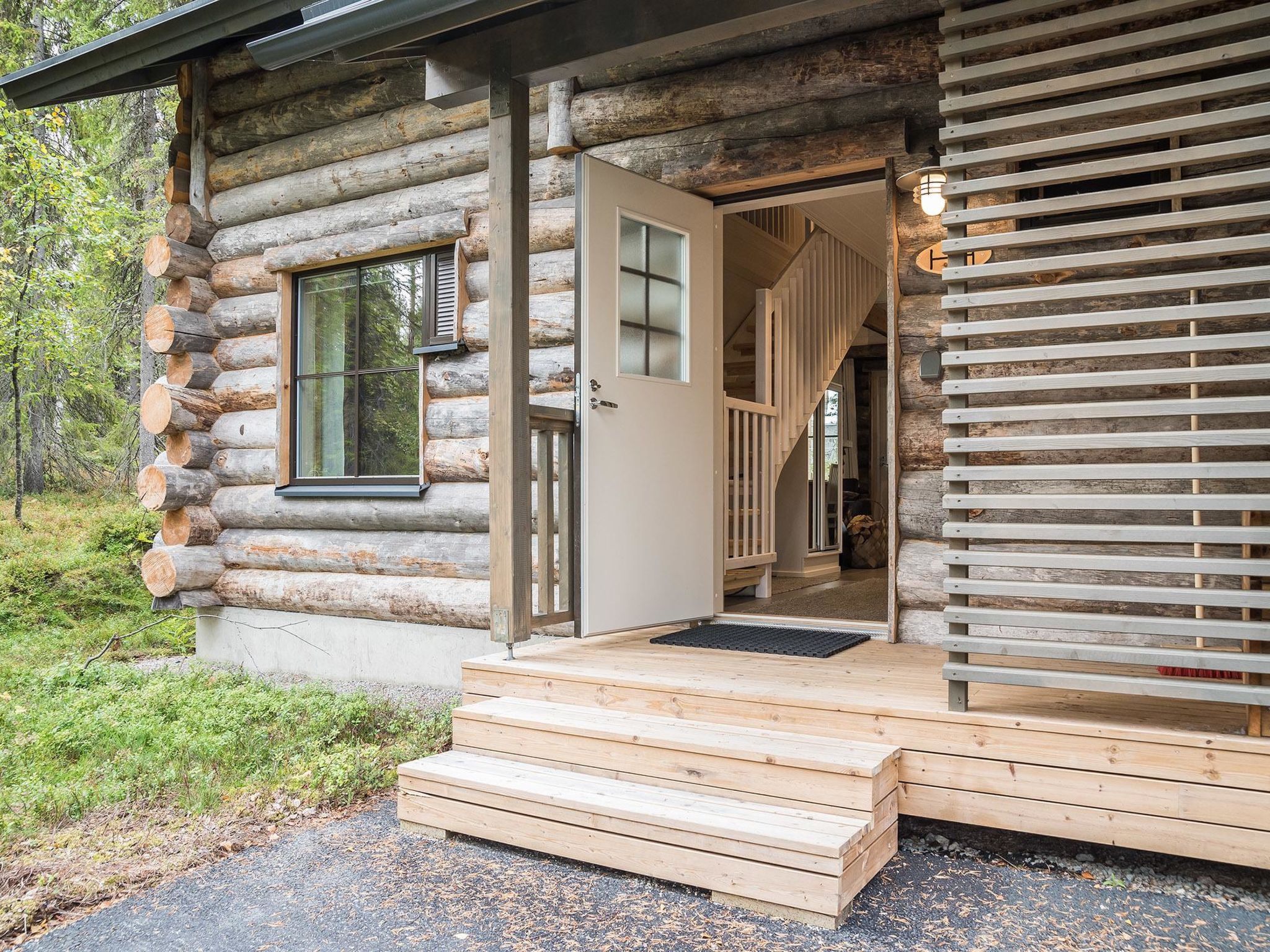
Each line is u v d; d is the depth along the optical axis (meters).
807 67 4.41
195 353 6.70
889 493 4.34
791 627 4.92
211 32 5.02
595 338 4.40
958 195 3.10
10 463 13.34
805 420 7.34
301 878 3.02
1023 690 3.38
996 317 4.07
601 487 4.43
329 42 3.61
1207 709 3.06
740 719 3.41
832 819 2.84
